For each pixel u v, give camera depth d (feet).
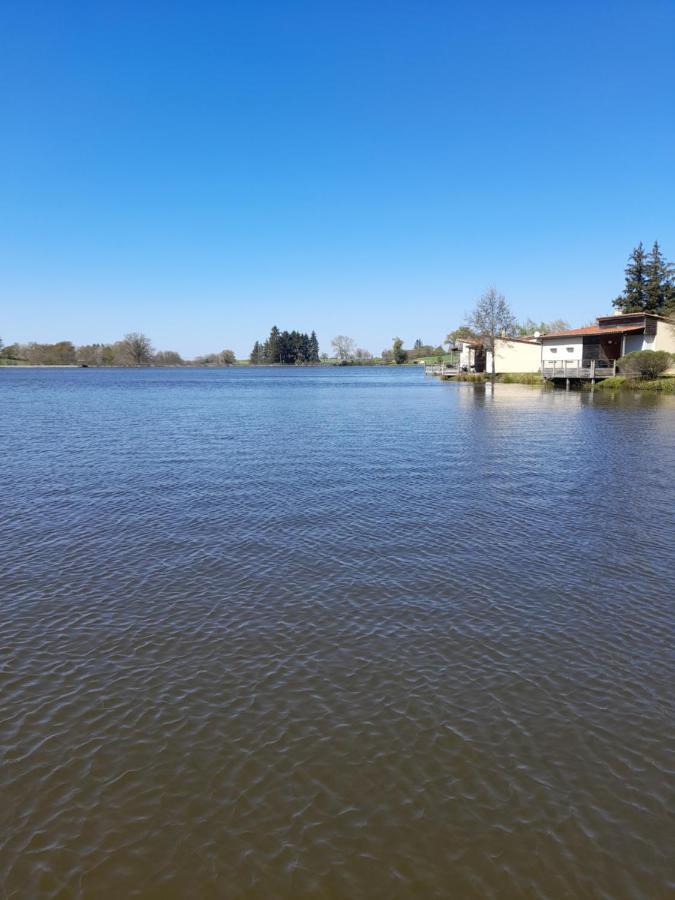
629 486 56.24
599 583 33.27
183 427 104.53
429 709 21.91
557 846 16.08
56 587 32.71
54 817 17.04
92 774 18.69
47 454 74.84
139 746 19.94
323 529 43.06
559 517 45.98
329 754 19.56
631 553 37.96
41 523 44.55
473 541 40.34
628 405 140.56
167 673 24.27
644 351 184.34
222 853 15.89
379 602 30.91
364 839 16.30
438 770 18.84
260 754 19.57
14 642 26.68
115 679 23.84
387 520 45.32
